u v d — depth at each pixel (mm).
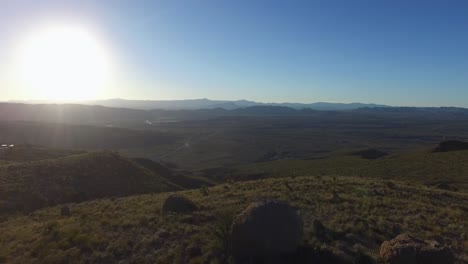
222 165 153875
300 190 29984
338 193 28812
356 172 80938
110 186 49031
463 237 19766
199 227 20688
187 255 17203
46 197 39812
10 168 46281
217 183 82500
